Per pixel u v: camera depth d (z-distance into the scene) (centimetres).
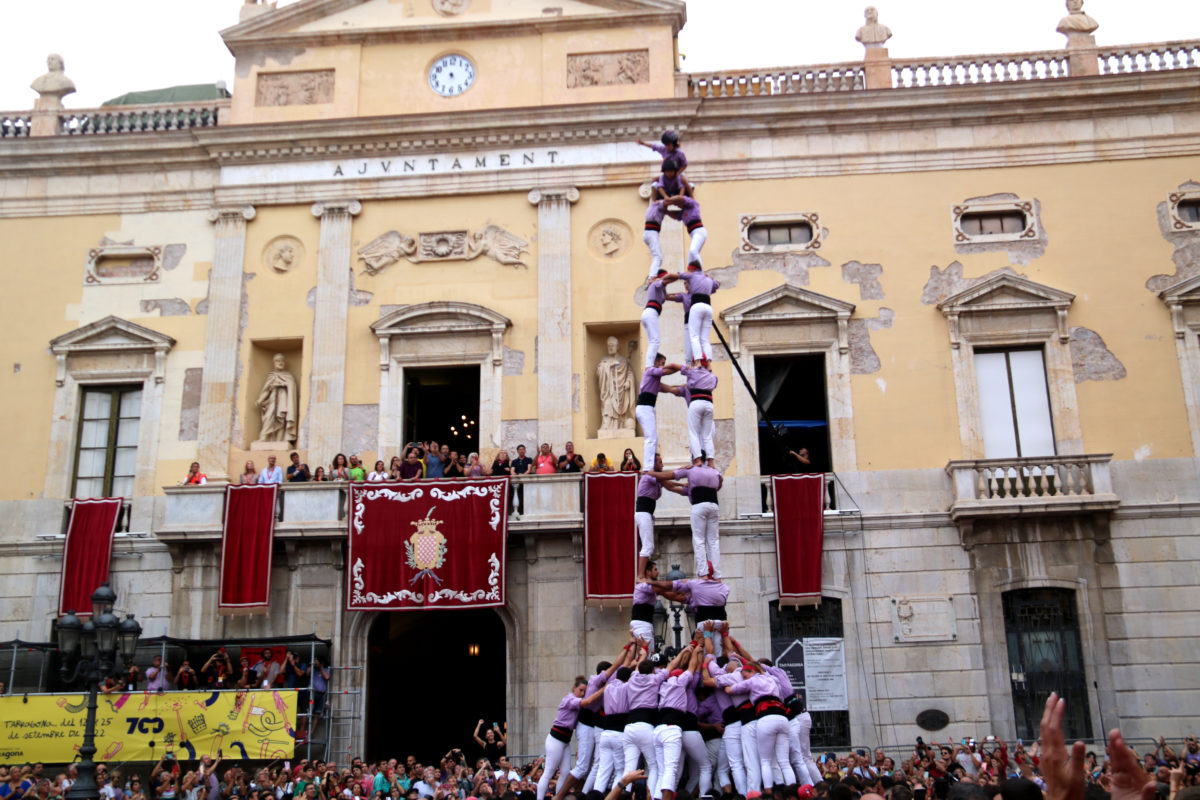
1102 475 2742
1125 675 2678
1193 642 2691
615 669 1505
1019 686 2716
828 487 2862
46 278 3172
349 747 2738
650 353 1638
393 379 3017
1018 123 3059
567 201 3091
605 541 2747
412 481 2803
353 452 2975
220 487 2861
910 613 2753
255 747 2453
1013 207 3006
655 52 3183
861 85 3162
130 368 3088
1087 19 3125
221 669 2708
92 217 3209
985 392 2922
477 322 3016
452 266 3088
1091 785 630
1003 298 2931
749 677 1441
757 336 2969
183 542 2864
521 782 2112
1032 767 2200
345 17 3262
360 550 2780
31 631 2917
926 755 2345
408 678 3434
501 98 3192
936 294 2970
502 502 2775
